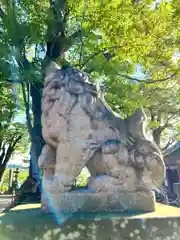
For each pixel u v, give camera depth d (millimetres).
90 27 7633
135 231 2512
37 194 8555
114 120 3354
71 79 3422
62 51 8570
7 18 7277
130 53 7652
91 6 7305
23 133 14984
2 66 7188
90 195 2945
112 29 7184
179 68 7918
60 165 3088
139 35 7113
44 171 3256
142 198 2980
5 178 24156
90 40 7961
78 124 3201
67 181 3004
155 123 8188
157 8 7051
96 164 3182
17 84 9102
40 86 8508
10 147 17500
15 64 7590
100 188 2975
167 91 8859
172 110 10102
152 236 2512
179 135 15141
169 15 6879
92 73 7934
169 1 7000
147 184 3033
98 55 7961
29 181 8992
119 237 2486
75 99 3299
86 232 2484
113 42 7500
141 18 6922
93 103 3352
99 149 3184
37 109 8961
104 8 7043
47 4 7895
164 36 7074
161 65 7996
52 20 7672
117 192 2973
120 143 3174
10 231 2506
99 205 2914
